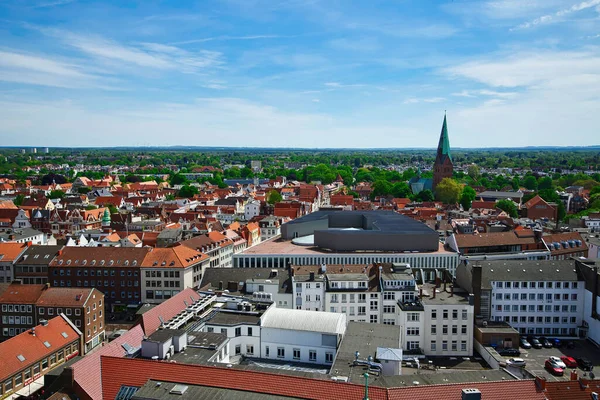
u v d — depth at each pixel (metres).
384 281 125.25
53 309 125.44
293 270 133.25
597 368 112.19
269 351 93.38
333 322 93.88
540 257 167.38
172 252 160.00
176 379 68.12
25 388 96.88
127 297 157.25
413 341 120.94
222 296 115.31
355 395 63.62
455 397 64.44
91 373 78.31
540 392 67.38
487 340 119.56
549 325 134.25
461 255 161.12
